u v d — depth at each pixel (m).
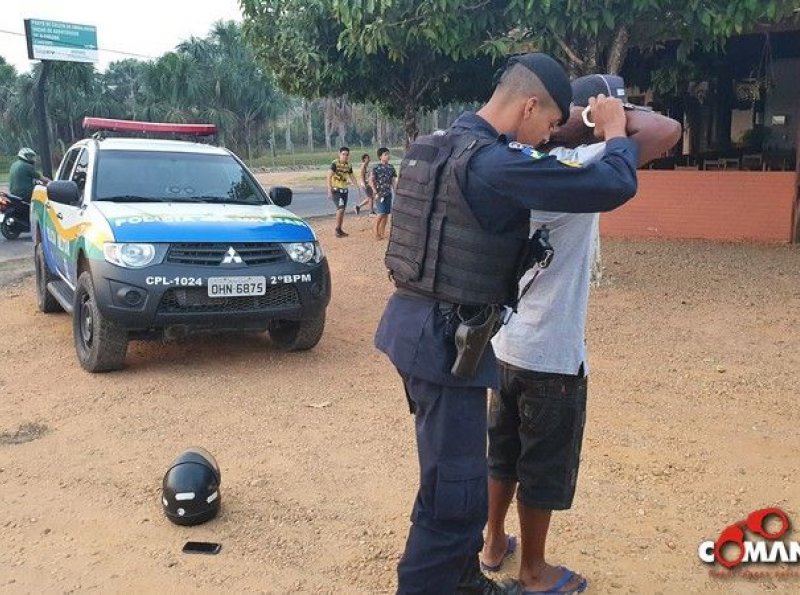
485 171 2.17
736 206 11.31
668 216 11.80
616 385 5.37
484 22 7.99
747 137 14.25
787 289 8.12
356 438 4.55
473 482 2.38
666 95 13.74
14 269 11.48
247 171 7.14
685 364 5.80
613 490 3.84
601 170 2.14
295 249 5.95
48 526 3.58
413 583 2.45
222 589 3.06
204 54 58.31
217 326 5.68
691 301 7.72
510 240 2.27
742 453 4.23
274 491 3.90
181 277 5.47
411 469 4.14
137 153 6.84
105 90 56.97
